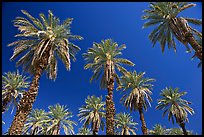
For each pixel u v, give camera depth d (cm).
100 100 4322
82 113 4216
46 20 2403
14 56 2295
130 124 4706
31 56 2366
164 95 4206
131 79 3619
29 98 1823
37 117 4569
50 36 2222
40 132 4278
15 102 3797
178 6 2533
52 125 4044
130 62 2919
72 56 2673
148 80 3644
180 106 3966
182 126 3784
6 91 3816
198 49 2125
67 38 2384
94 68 2994
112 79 2591
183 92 4100
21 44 2259
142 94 3409
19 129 1689
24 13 2308
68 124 4306
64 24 2523
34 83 1917
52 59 2345
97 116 3950
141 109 3312
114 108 2380
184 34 2258
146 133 3073
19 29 2141
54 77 2388
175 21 2402
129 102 3419
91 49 2997
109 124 2250
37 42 2317
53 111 4384
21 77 4066
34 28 2269
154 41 2773
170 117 4091
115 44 2986
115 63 2917
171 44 2717
